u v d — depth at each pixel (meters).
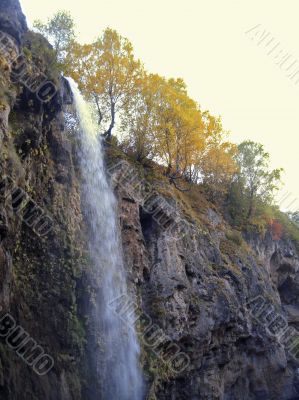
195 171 36.56
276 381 33.03
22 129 17.03
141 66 30.70
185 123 31.69
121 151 28.00
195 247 28.05
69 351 17.06
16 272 16.14
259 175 42.88
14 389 14.54
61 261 18.05
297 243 47.66
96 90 29.28
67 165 20.09
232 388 29.58
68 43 29.45
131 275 23.08
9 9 18.62
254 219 41.31
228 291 28.69
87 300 18.80
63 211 19.03
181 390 24.19
